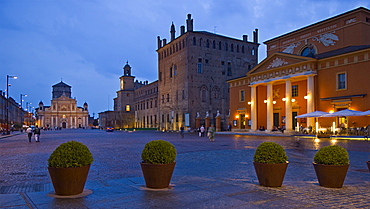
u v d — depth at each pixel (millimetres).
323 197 7359
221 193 7695
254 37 77875
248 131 49625
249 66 76188
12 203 6555
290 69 41312
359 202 6938
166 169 8156
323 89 37844
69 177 7145
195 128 66875
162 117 80500
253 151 20172
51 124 156750
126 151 21047
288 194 7629
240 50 75125
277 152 8523
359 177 10547
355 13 38594
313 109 38031
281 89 46469
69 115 159875
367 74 33031
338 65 36125
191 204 6645
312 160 15203
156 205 6551
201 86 68875
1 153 20000
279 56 43094
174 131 72500
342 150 8711
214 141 31297
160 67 81688
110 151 21047
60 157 7156
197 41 69062
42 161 15539
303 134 36875
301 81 42969
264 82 45781
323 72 37969
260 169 8570
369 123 32656
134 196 7324
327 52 41125
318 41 43438
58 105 159375
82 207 6328
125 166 13531
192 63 68125
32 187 9047
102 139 39156
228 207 6422
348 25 39406
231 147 23500
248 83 51688
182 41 70250
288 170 12148
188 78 67500
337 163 8492
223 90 71812
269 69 44594
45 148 24359
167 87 77500
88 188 8289
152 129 86562
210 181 9594
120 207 6375
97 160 15766
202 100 68812
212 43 71062
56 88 178125
